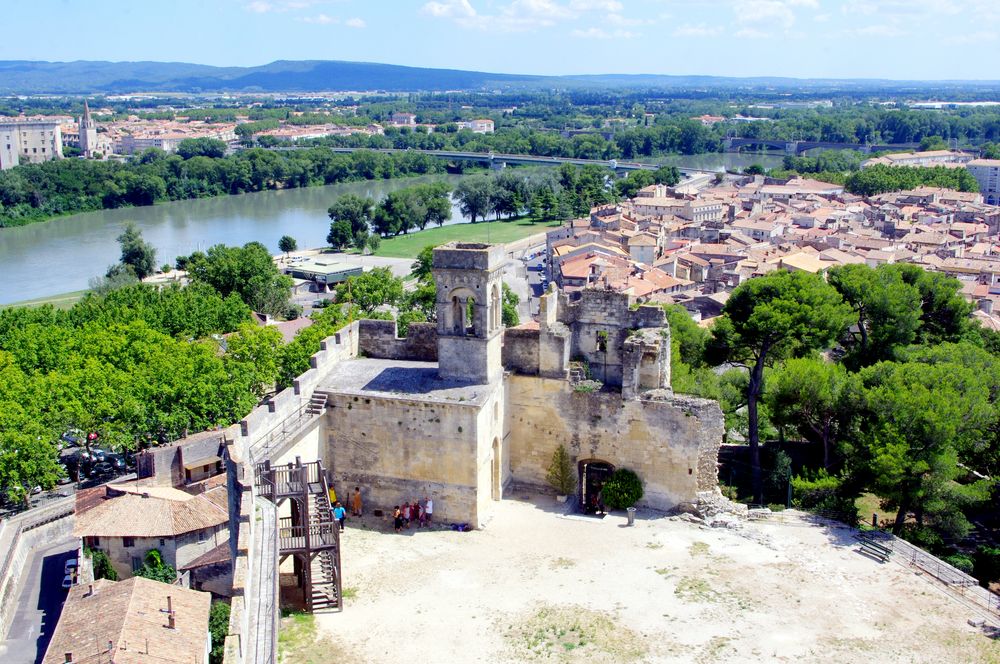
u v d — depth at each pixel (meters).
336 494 76.56
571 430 79.19
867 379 86.38
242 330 120.19
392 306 168.00
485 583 63.28
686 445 76.12
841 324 92.38
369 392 73.69
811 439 99.56
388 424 73.50
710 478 76.94
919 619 59.88
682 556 68.44
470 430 71.31
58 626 58.94
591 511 78.62
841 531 73.75
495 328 76.06
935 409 75.94
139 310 143.88
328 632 56.22
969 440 78.75
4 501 97.44
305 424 71.12
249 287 198.38
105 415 98.00
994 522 84.25
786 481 86.19
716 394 100.81
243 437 64.44
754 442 92.44
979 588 64.50
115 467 106.06
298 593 60.88
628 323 79.50
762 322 88.88
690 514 76.56
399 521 73.00
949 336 112.00
